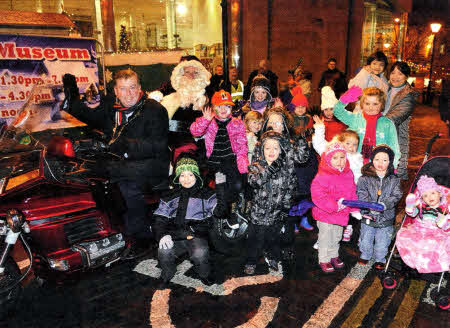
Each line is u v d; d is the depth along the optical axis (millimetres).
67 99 3477
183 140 3994
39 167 2918
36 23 5941
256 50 10125
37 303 3061
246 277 3420
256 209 3330
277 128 3459
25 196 2750
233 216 3553
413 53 20266
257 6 9898
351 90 3852
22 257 3701
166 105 4266
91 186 3051
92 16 12859
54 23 6121
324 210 3291
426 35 19734
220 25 13023
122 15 15422
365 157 3889
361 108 4004
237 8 9711
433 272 2951
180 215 3137
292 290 3203
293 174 3348
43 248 2762
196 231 3170
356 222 3949
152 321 2826
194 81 4207
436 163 3199
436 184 2977
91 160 3418
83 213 2945
